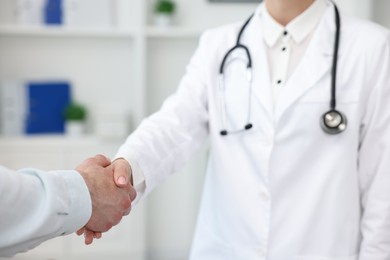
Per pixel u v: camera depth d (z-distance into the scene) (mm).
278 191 1410
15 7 3363
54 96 3416
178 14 3453
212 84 1524
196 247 1554
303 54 1466
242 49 1519
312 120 1400
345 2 3342
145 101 3387
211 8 3453
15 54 3426
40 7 3328
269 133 1420
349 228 1396
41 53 3438
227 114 1496
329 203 1381
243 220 1438
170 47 3471
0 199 869
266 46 1510
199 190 3531
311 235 1395
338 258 1390
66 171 1011
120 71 3484
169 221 3598
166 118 1516
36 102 3389
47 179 938
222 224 1488
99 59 3469
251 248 1426
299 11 1467
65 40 3438
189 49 3482
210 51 1568
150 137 1443
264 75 1460
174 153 1479
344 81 1404
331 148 1392
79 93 3482
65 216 941
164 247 3615
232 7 3455
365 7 3207
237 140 1468
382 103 1369
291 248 1392
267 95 1432
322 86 1414
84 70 3471
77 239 3324
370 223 1372
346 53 1425
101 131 3275
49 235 935
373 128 1380
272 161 1411
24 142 3242
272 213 1410
